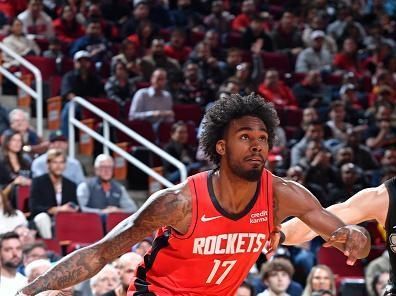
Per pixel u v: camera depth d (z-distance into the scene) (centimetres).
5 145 1589
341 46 2748
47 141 1777
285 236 669
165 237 579
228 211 567
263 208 575
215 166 585
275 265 1310
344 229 547
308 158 1917
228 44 2566
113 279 1176
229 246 572
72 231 1487
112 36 2442
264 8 2839
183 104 2167
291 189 583
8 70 2075
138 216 571
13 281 1153
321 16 2789
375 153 2216
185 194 569
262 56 2539
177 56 2383
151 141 1967
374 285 1395
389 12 3031
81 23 2402
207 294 586
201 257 572
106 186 1600
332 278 1321
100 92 2062
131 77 2206
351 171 1895
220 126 568
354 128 2256
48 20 2319
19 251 1159
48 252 1323
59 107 1973
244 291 1223
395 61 2694
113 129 1933
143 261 594
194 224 567
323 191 1808
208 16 2656
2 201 1383
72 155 1842
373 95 2488
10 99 2022
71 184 1554
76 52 2250
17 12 2389
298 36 2672
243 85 2252
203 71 2317
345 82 2489
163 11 2559
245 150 561
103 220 1520
